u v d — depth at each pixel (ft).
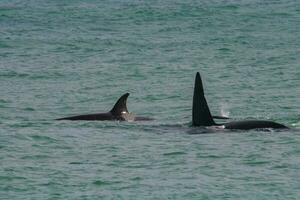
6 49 568.41
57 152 272.51
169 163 257.34
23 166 253.24
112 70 490.49
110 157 265.54
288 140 288.71
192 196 223.30
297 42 591.37
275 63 508.94
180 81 456.04
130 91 427.74
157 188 230.48
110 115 339.77
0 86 438.40
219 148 277.23
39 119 345.31
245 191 227.61
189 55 541.75
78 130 310.86
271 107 372.38
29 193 225.97
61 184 234.38
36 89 430.61
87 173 245.65
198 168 251.60
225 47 571.28
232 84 440.86
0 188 230.27
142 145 282.77
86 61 523.70
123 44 589.32
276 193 226.17
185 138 294.05
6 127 314.35
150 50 564.30
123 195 224.12
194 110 315.99
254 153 269.64
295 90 419.54
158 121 338.95
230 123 311.47
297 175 243.40
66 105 390.63
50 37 618.85
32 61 522.88
